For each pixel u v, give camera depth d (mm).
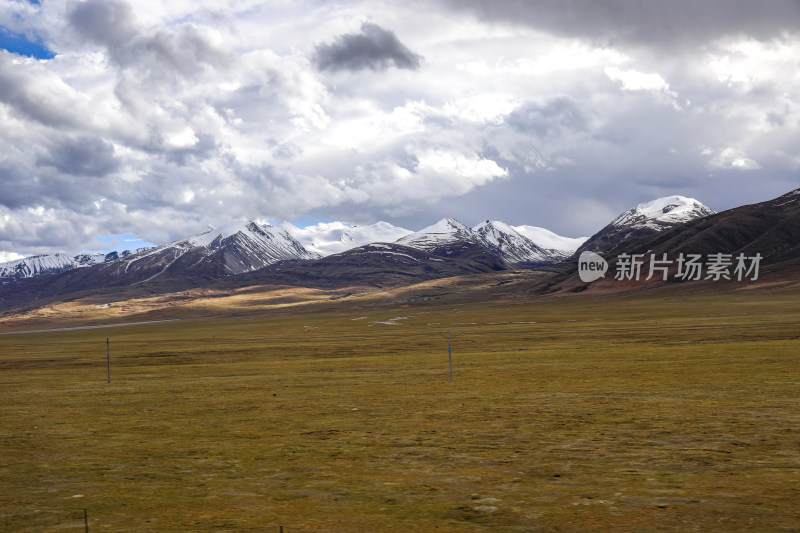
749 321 105188
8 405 34312
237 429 24375
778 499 13195
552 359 54000
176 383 45125
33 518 13375
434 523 12336
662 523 11898
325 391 36406
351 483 15773
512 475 16062
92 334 187500
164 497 14875
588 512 12719
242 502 14281
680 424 22219
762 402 26500
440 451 19234
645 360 48969
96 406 32969
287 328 162875
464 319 169375
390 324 161000
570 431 21703
